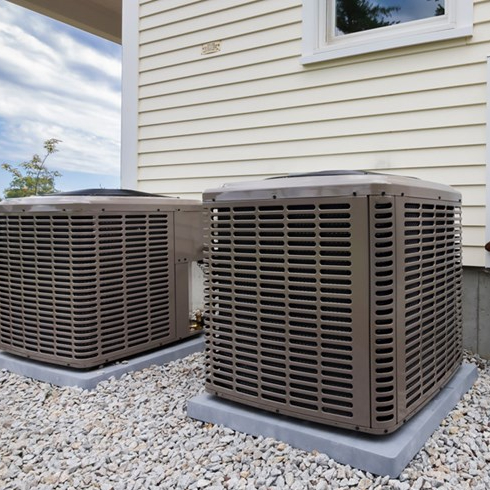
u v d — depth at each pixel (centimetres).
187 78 418
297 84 356
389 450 162
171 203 303
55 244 262
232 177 396
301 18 350
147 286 290
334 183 170
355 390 169
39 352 275
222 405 207
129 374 268
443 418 204
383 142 321
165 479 165
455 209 238
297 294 181
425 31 298
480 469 165
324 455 171
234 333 203
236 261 200
